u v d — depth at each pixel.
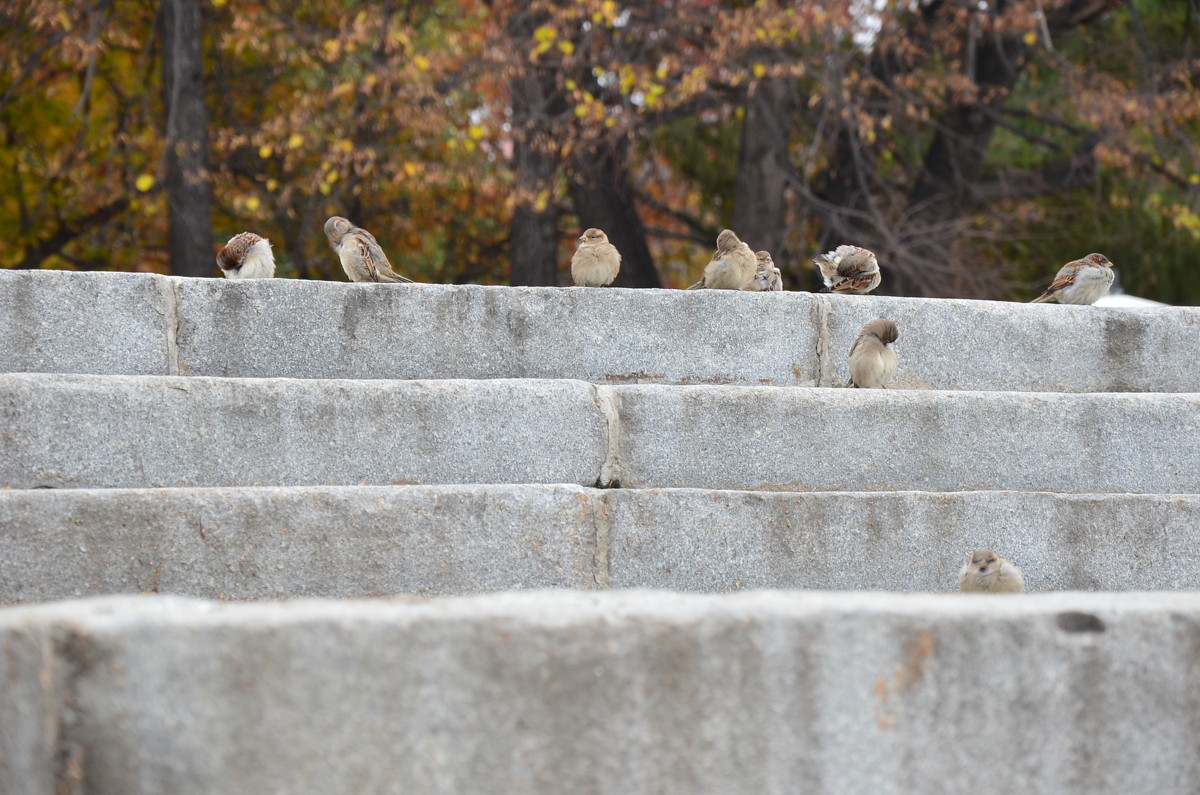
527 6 31.55
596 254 15.13
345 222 15.72
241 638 5.32
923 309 13.25
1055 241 39.88
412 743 5.43
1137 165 35.06
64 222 36.91
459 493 10.05
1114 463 12.16
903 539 10.91
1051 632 5.86
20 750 5.14
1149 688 5.94
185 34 29.75
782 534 10.66
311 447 10.63
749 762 5.61
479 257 42.47
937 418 11.77
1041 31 33.69
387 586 9.85
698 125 37.12
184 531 9.45
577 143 31.31
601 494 10.39
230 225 38.69
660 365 12.67
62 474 10.05
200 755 5.26
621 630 5.57
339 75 32.47
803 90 37.09
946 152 36.38
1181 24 36.50
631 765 5.55
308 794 5.34
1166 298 39.38
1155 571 11.47
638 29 32.31
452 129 32.22
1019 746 5.81
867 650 5.70
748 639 5.63
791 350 12.95
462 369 12.29
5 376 10.01
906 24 35.22
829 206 33.19
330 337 12.03
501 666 5.50
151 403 10.28
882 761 5.69
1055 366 13.55
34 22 29.62
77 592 9.20
